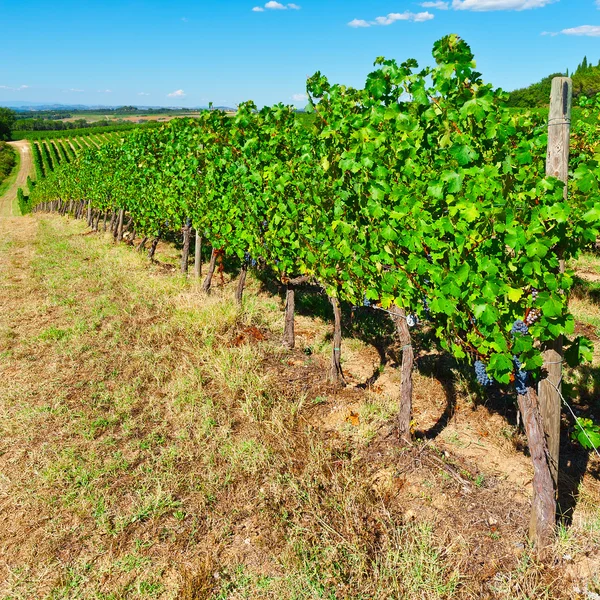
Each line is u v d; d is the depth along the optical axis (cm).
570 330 275
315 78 475
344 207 469
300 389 522
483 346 326
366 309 778
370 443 427
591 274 924
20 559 326
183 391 515
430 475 385
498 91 310
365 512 345
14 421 475
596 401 486
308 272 562
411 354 418
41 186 3975
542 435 301
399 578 294
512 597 281
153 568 315
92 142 10031
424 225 350
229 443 427
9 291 917
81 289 910
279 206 577
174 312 734
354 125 407
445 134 316
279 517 346
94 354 618
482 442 431
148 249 1291
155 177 1109
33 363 604
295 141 625
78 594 299
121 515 357
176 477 391
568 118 265
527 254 267
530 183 284
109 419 474
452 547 313
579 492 359
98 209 1778
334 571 300
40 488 386
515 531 328
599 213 262
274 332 686
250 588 297
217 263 1097
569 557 302
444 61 290
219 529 343
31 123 16812
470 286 311
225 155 729
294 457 406
